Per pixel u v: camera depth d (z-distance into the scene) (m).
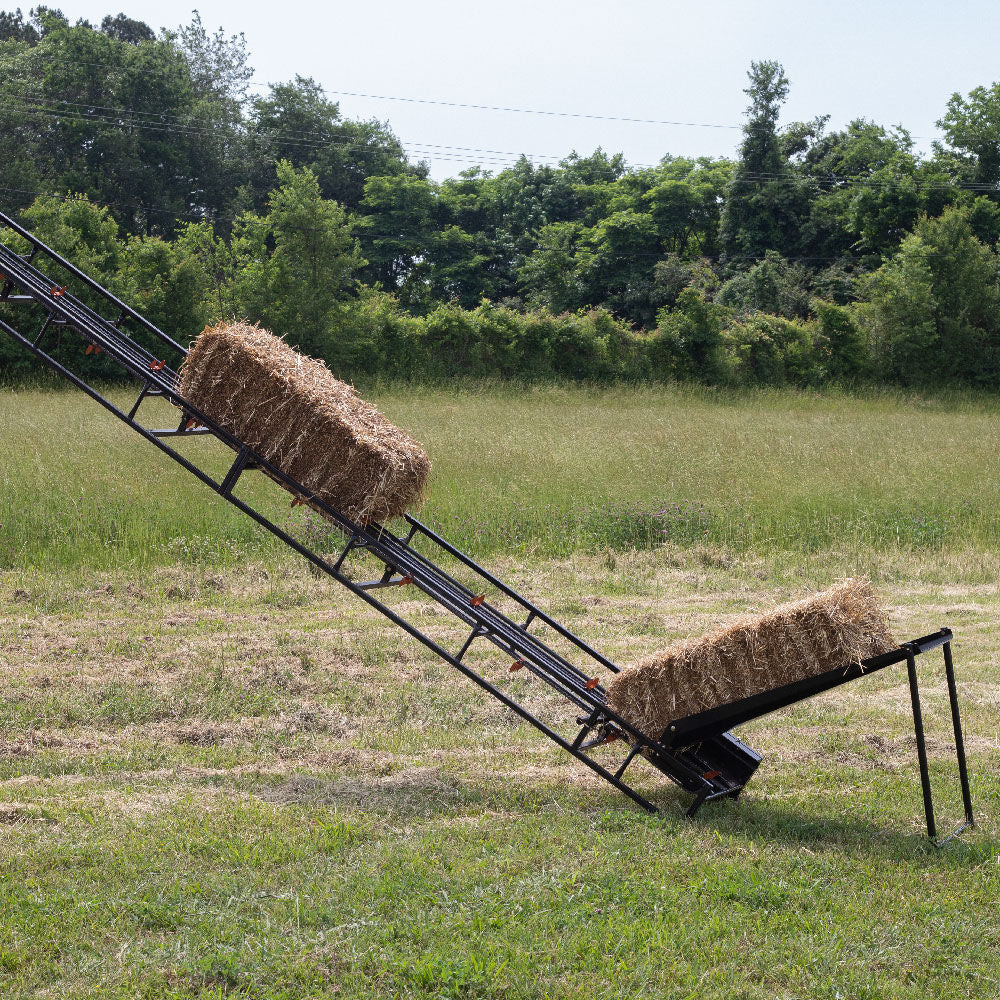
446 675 7.07
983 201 49.31
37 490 11.04
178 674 6.72
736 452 16.33
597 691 5.41
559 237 51.47
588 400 29.62
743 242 53.97
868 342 38.62
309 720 6.10
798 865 4.30
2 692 6.20
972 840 4.64
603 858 4.29
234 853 4.19
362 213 61.12
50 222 30.52
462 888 3.95
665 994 3.30
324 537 10.30
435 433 17.11
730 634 4.84
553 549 11.11
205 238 33.84
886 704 6.80
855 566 10.88
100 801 4.74
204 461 13.20
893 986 3.39
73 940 3.50
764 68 54.28
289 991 3.23
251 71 71.25
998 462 16.36
